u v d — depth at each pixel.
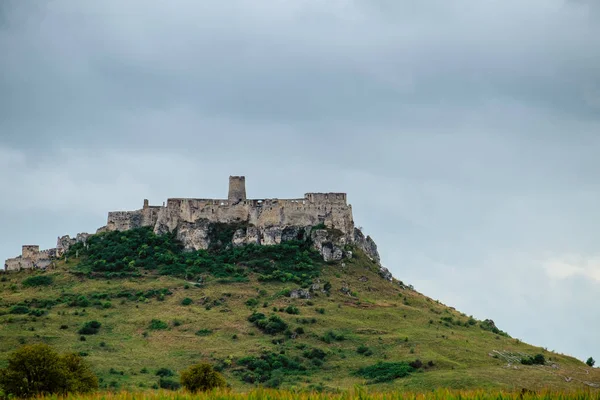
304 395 155.75
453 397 149.12
